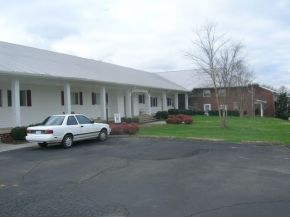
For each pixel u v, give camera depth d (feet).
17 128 60.64
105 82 86.48
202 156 43.39
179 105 169.37
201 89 165.37
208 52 152.15
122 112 113.80
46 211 22.75
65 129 52.65
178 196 25.76
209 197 25.40
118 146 53.01
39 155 45.83
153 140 60.85
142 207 23.26
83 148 51.60
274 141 58.75
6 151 50.19
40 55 92.02
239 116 149.38
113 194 26.61
